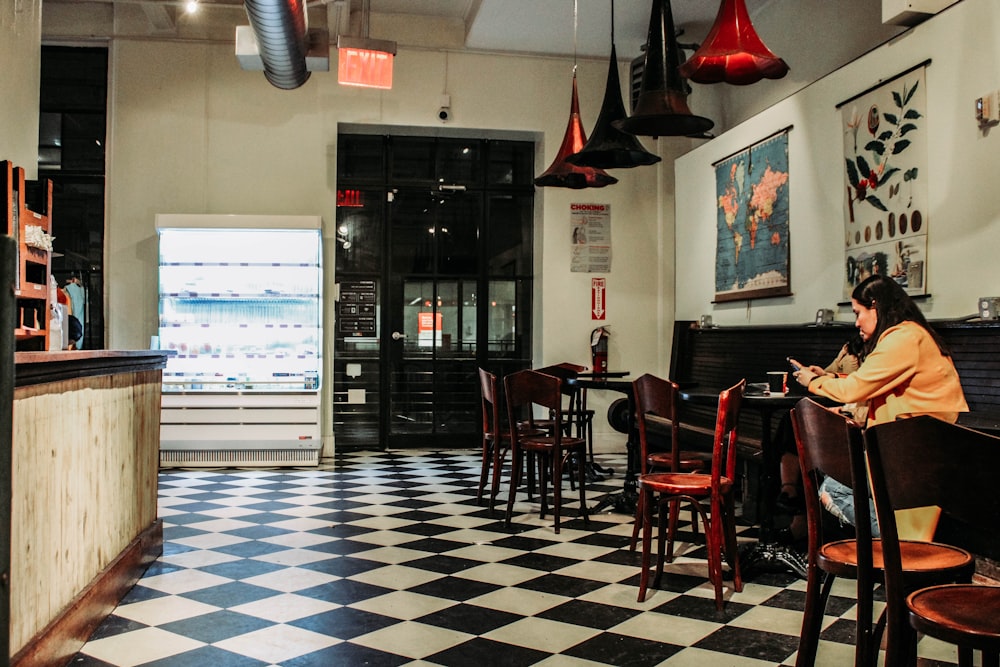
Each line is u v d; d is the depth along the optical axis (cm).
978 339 430
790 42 719
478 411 925
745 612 341
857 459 207
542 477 540
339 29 830
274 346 780
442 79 874
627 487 581
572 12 784
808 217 609
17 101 475
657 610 344
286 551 446
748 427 603
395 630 317
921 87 483
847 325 539
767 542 416
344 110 853
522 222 941
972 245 445
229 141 834
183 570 406
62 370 273
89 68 835
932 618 169
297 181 843
